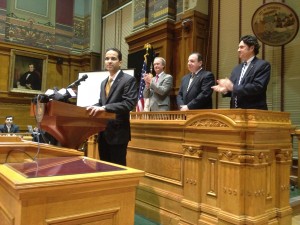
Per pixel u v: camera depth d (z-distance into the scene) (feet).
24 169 3.86
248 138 7.06
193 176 8.25
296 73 17.02
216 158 7.77
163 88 11.87
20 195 3.09
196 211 8.01
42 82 31.32
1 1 29.37
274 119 7.66
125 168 4.19
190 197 8.31
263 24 17.63
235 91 8.59
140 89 17.62
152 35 23.38
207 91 10.48
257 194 7.07
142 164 10.61
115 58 9.12
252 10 19.36
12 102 29.68
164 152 9.56
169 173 9.36
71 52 33.65
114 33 31.17
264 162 7.26
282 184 7.94
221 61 20.81
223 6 21.01
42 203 3.27
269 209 7.55
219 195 7.53
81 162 4.57
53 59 32.45
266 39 17.58
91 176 3.56
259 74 8.86
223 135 7.47
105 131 8.88
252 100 8.89
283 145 7.97
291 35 16.71
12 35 30.04
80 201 3.53
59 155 5.38
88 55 32.78
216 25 21.30
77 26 34.32
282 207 7.90
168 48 22.09
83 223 3.56
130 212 3.97
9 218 3.40
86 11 34.30
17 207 3.24
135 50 25.22
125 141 9.01
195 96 10.73
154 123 9.79
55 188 3.28
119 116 8.91
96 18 33.06
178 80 21.67
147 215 9.96
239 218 6.93
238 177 7.06
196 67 11.00
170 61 22.13
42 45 31.89
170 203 9.13
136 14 25.76
